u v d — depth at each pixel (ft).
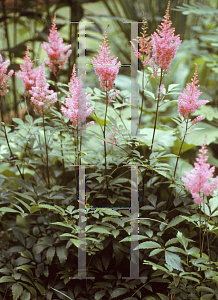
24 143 5.45
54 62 5.03
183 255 4.64
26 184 4.50
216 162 6.96
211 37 7.97
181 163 6.23
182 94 4.14
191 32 9.25
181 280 3.97
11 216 5.98
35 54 8.63
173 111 7.82
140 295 4.15
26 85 4.83
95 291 4.42
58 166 6.76
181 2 8.10
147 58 4.43
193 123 4.34
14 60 7.98
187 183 3.46
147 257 4.78
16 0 7.72
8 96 8.36
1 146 6.86
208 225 4.00
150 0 8.04
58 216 5.22
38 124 6.65
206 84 9.09
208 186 3.39
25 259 4.59
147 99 8.07
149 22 8.39
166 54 4.03
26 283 4.51
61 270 4.68
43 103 4.41
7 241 5.61
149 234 4.17
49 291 4.40
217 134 6.78
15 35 8.30
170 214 5.09
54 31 4.83
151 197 4.72
